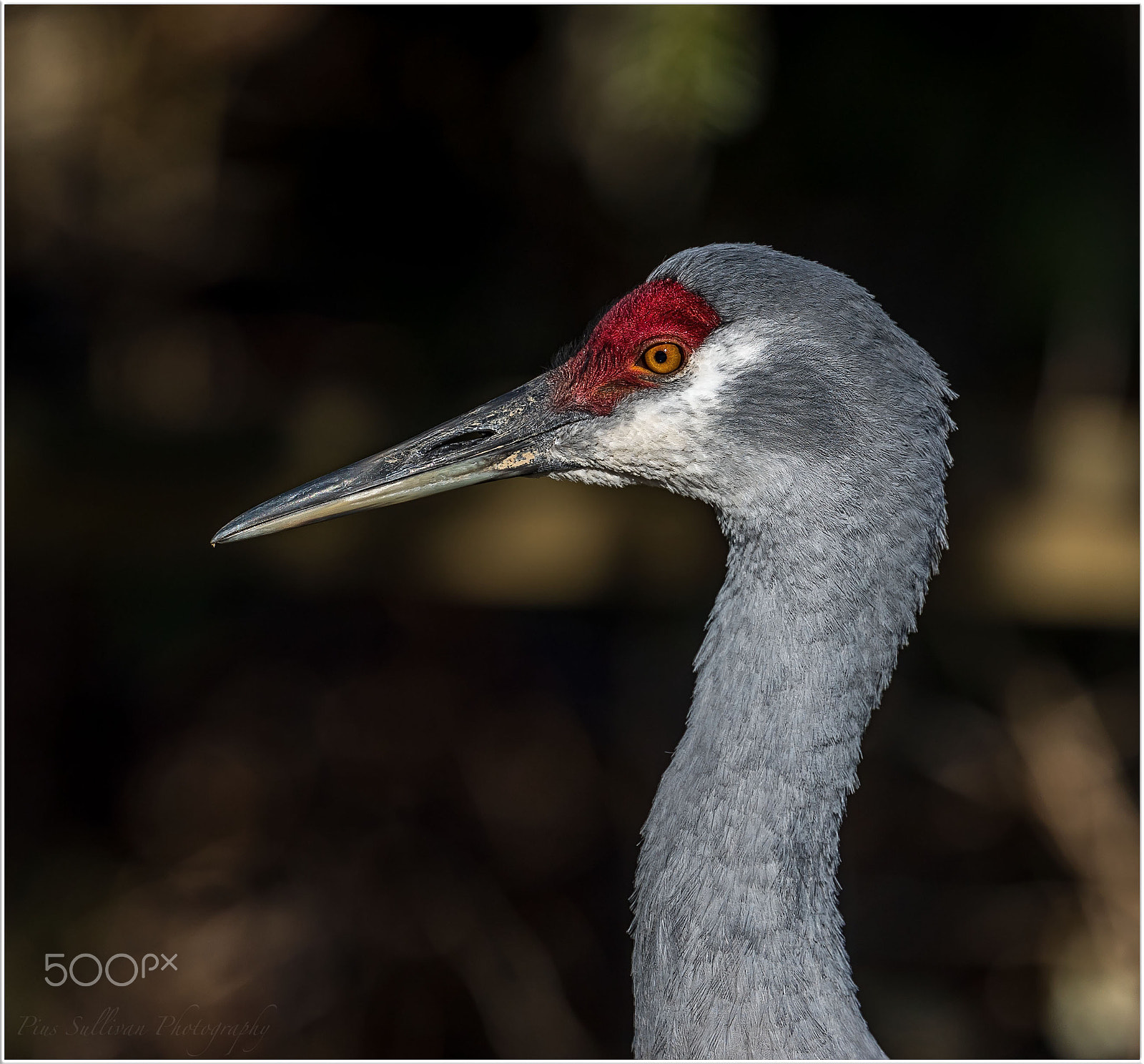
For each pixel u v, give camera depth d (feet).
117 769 37.27
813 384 14.74
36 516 35.45
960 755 35.86
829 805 14.62
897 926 34.04
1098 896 33.37
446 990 33.37
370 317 39.50
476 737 37.83
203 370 40.83
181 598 35.09
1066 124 30.50
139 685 37.91
